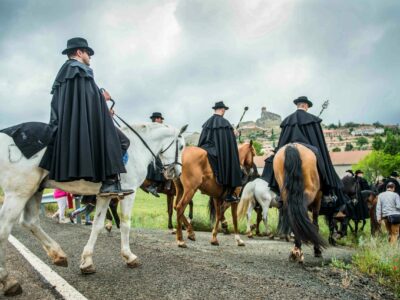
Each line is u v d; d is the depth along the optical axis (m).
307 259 7.10
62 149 4.57
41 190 4.99
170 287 4.78
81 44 5.26
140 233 10.04
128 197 5.76
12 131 4.55
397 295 5.19
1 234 4.36
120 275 5.29
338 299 4.70
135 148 5.96
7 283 4.29
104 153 4.86
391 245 7.56
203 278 5.21
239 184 8.68
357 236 12.63
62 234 8.95
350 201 12.40
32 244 7.34
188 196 8.09
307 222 6.14
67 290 4.50
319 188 6.94
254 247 8.77
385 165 68.50
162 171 6.68
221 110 9.12
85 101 4.83
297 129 7.65
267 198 11.69
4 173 4.43
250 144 10.05
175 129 6.71
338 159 82.62
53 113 4.90
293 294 4.70
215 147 8.59
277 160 6.91
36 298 4.24
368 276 6.09
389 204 11.11
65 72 4.96
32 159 4.52
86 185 5.02
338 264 6.62
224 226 11.70
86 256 5.29
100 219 5.41
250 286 4.93
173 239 9.19
